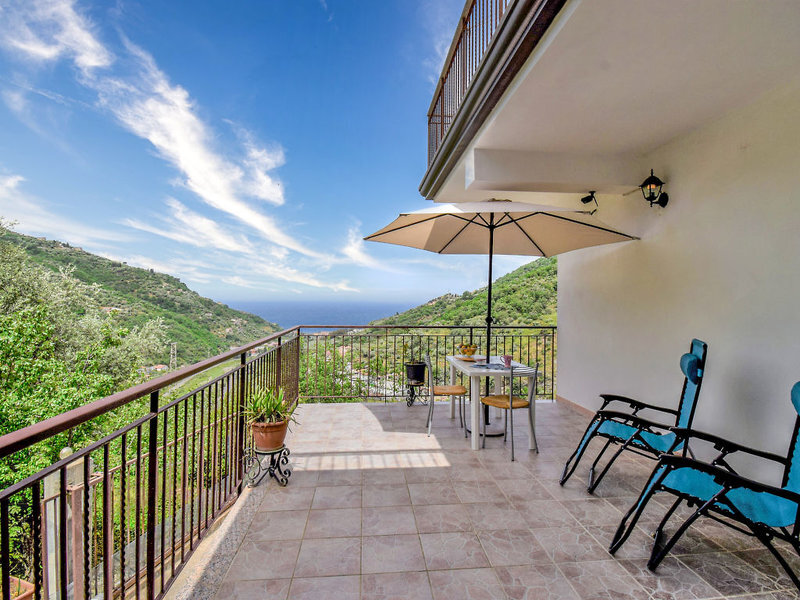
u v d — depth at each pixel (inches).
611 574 82.1
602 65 93.8
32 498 46.1
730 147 119.0
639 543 92.8
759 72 97.6
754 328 112.3
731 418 119.3
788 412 104.1
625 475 128.9
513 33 92.8
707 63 92.8
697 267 131.6
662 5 73.8
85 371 470.6
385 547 90.8
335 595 76.1
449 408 209.0
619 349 172.2
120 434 61.7
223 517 103.3
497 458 142.0
